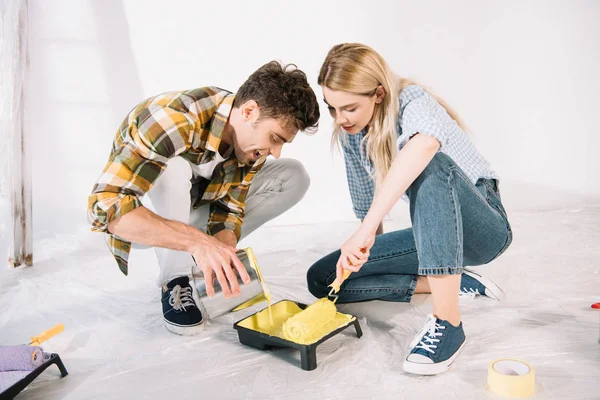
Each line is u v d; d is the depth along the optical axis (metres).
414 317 1.82
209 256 1.54
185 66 2.85
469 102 3.01
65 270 2.37
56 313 1.95
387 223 2.89
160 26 2.79
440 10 2.91
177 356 1.64
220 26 2.83
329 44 2.91
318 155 3.02
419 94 1.55
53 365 1.60
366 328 1.76
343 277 1.60
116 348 1.70
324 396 1.41
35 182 2.84
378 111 1.57
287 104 1.50
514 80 2.99
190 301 1.80
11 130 2.32
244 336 1.67
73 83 2.79
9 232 2.42
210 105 1.61
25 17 2.30
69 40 2.74
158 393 1.45
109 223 1.54
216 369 1.56
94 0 2.72
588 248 2.38
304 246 2.60
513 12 2.92
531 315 1.80
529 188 3.10
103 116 2.85
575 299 1.91
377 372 1.51
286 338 1.57
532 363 1.52
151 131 1.52
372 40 2.92
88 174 2.89
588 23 2.95
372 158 1.64
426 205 1.44
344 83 1.48
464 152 1.60
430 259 1.45
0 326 1.86
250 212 2.11
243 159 1.73
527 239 2.53
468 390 1.40
